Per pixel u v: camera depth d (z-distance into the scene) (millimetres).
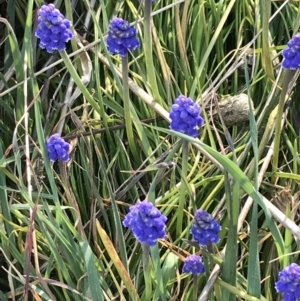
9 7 604
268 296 472
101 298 417
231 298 423
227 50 619
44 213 500
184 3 583
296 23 583
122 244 444
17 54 545
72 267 457
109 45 452
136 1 621
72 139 533
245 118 537
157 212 335
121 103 580
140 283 489
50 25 428
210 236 381
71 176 523
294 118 569
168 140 549
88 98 525
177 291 453
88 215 530
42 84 600
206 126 518
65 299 482
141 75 560
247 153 514
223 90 590
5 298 463
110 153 552
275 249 485
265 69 540
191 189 471
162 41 596
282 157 550
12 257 493
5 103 555
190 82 577
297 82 579
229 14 622
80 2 622
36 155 532
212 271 423
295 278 336
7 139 560
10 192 531
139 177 507
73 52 556
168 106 556
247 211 478
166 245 457
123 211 529
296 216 509
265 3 505
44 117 571
